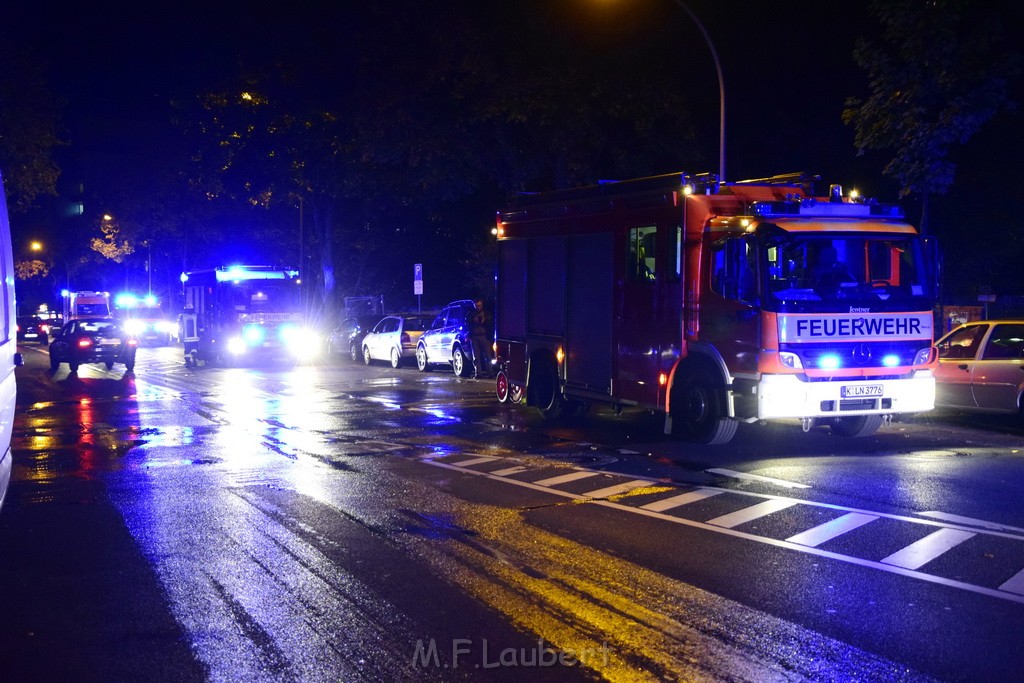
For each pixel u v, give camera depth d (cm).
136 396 2206
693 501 959
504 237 1717
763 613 615
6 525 887
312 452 1317
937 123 1806
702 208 1282
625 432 1481
